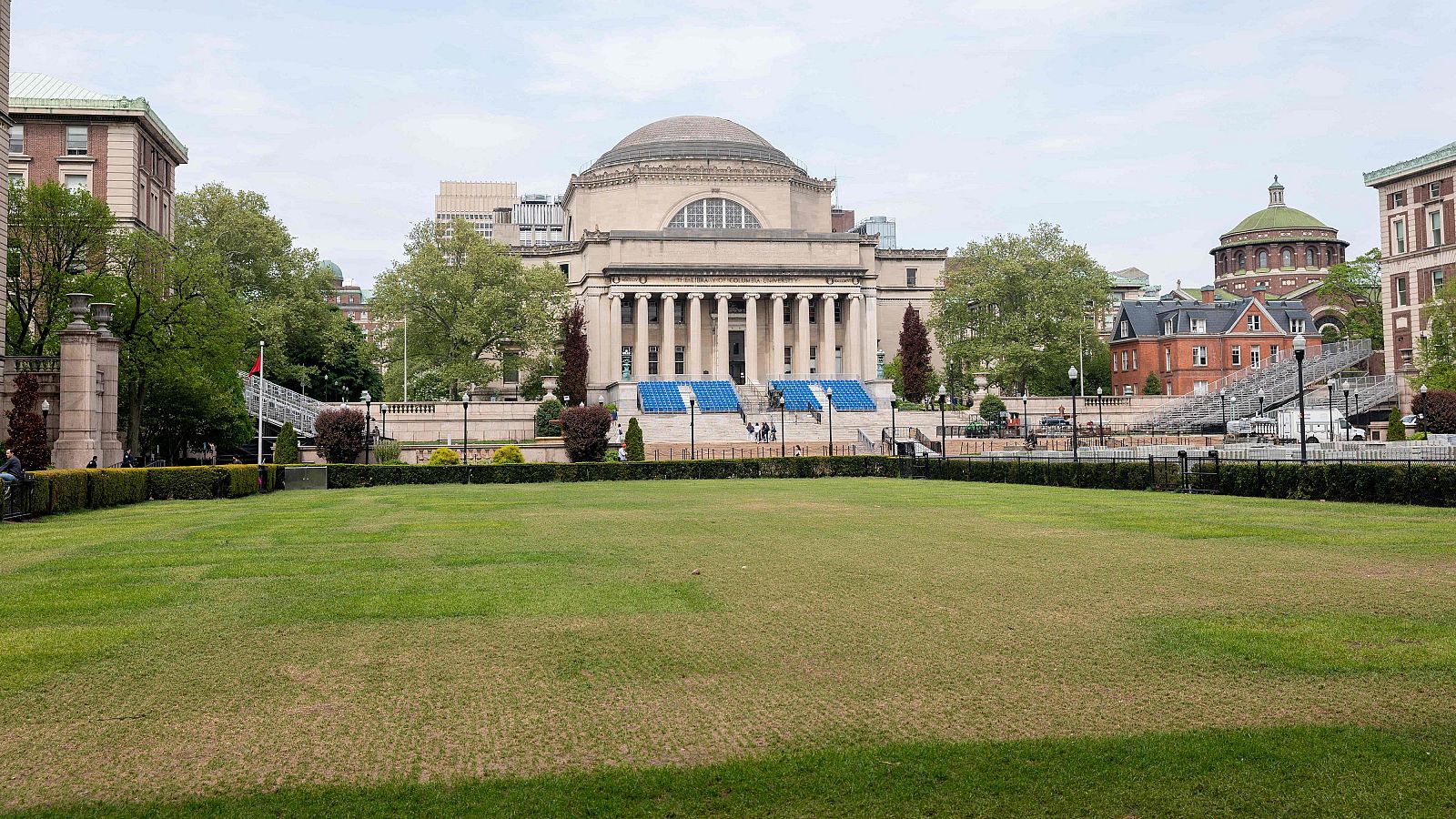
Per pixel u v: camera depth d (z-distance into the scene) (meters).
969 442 77.75
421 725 9.49
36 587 16.12
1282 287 147.50
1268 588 15.42
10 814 7.61
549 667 11.37
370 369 105.00
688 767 8.45
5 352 45.31
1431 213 88.50
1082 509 29.92
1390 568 17.06
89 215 54.22
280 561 19.14
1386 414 82.31
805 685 10.66
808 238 107.56
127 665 11.41
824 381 99.88
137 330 52.41
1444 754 8.50
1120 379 119.69
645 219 112.62
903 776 8.27
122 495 35.91
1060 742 8.92
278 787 8.11
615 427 83.06
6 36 47.12
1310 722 9.31
